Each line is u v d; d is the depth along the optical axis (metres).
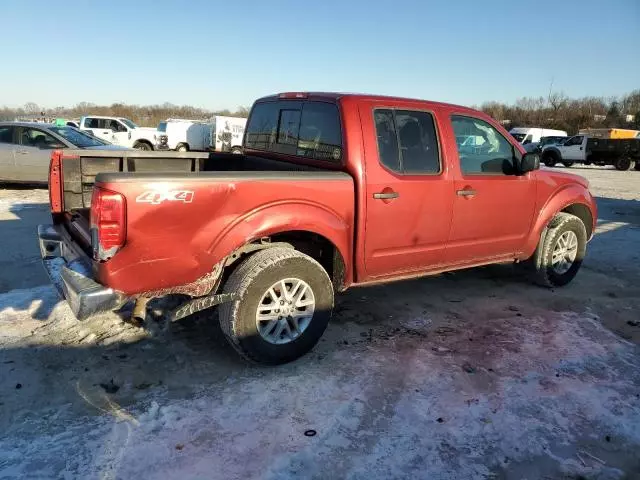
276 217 3.32
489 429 2.89
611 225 9.45
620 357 3.83
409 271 4.24
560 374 3.54
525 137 36.16
